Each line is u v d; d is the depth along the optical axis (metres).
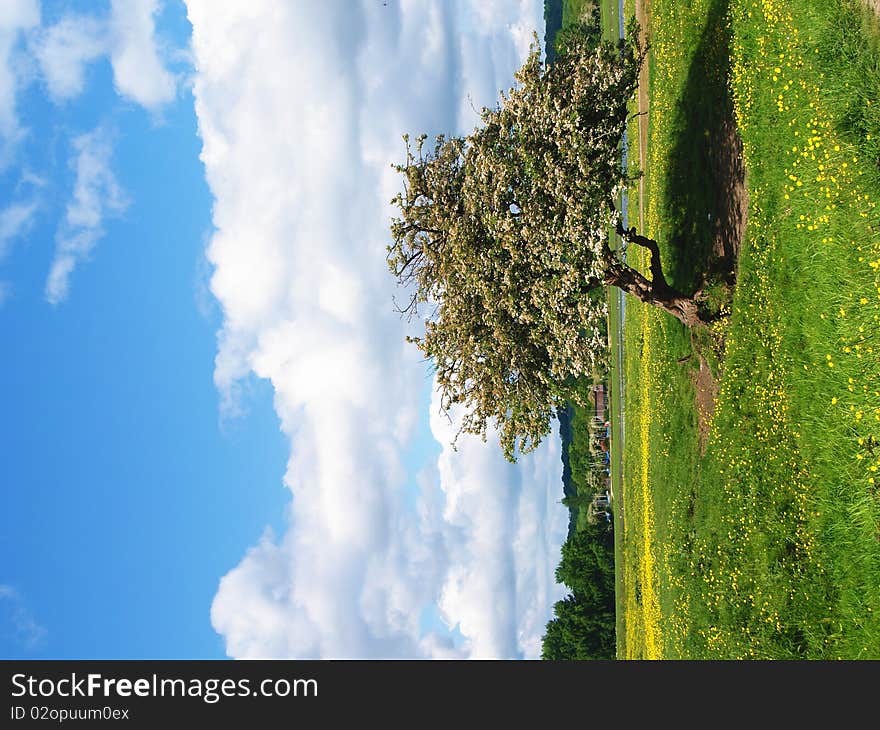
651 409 25.89
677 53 22.70
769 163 14.74
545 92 16.45
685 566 19.17
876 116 11.23
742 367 15.70
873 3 11.52
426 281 17.64
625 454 37.03
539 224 15.68
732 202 17.97
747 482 15.05
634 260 32.28
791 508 12.92
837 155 11.90
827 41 12.62
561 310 15.89
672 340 23.06
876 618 10.29
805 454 12.49
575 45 18.19
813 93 13.02
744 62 16.36
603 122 16.55
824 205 12.16
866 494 10.63
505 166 15.83
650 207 25.98
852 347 11.18
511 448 18.06
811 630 11.79
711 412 18.97
